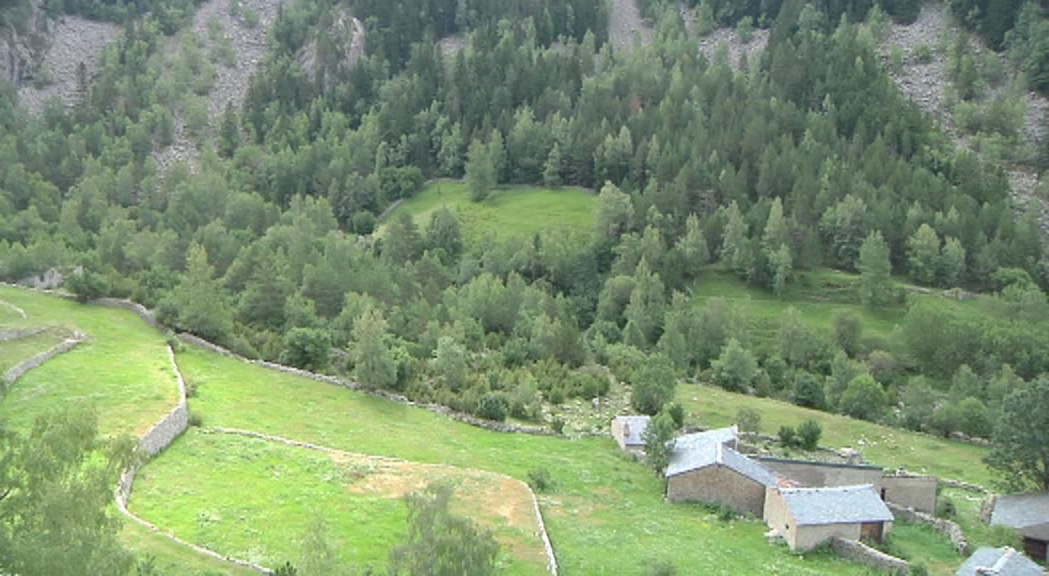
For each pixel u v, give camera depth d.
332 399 95.50
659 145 195.75
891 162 186.25
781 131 198.12
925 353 145.50
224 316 111.19
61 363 89.56
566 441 92.25
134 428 71.19
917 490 81.94
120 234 166.00
